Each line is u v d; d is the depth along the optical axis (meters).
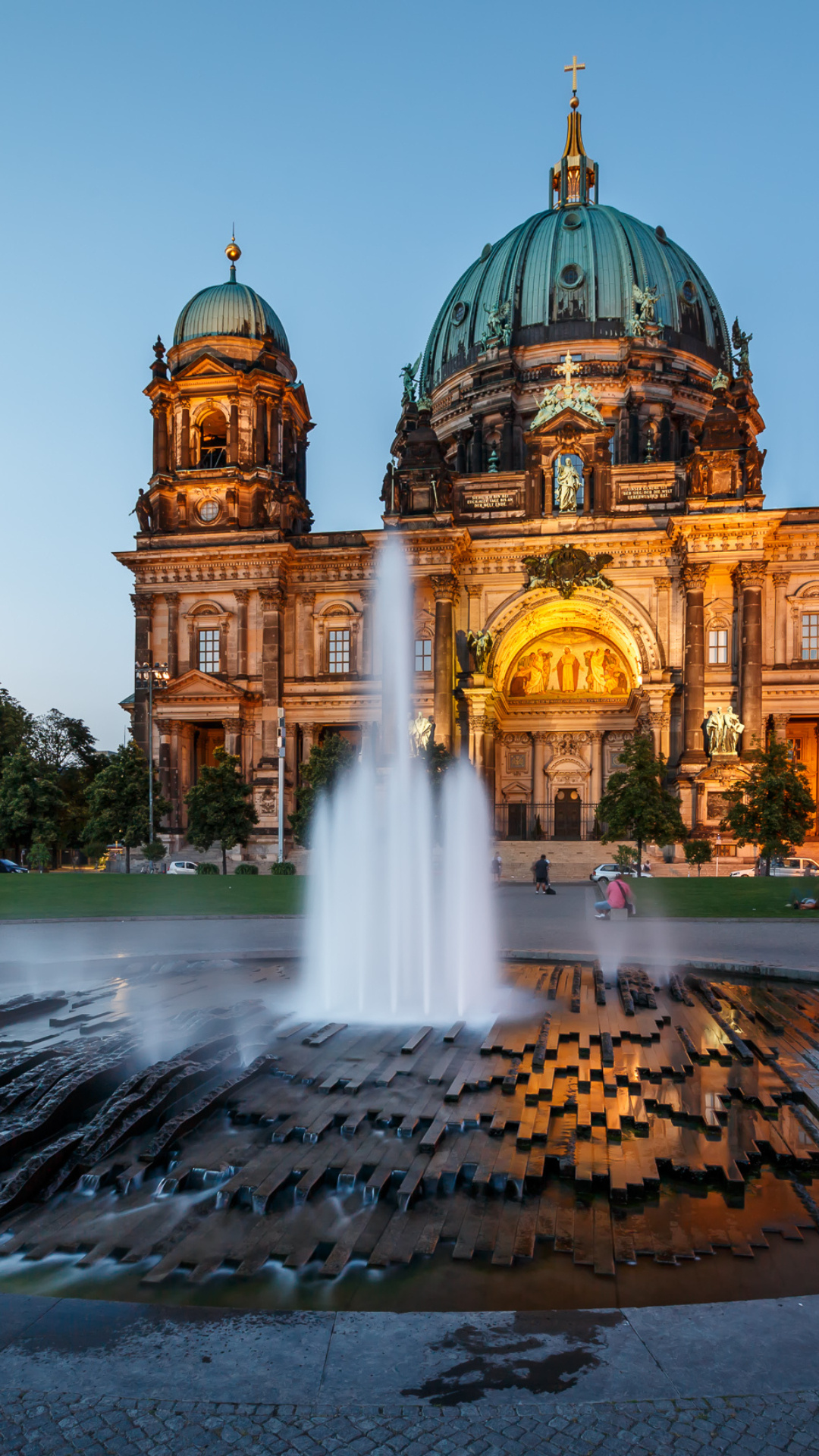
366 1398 5.03
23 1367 5.42
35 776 76.25
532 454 77.19
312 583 78.94
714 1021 17.92
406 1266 8.30
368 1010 18.50
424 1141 11.16
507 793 84.75
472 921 33.94
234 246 87.75
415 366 97.50
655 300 90.12
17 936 30.31
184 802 77.81
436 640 74.44
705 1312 5.95
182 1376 5.28
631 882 50.56
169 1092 12.37
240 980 21.81
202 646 79.25
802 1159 10.89
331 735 71.94
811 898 39.12
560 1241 8.77
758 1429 4.69
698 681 69.69
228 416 80.69
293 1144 11.34
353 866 41.97
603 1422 4.77
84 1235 9.02
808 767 76.06
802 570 72.25
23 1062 13.80
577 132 107.75
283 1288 7.91
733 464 71.56
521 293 94.19
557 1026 17.11
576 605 76.81
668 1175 10.65
